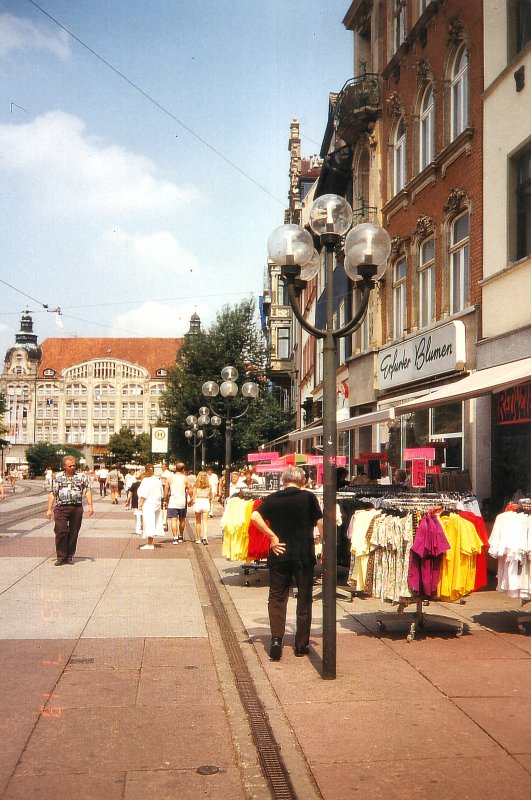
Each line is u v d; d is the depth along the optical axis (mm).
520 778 4453
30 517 26156
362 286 7266
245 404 45219
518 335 13258
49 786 4344
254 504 11117
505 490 13664
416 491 11758
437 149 17500
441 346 16438
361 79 21953
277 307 48281
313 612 9664
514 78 13789
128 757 4766
